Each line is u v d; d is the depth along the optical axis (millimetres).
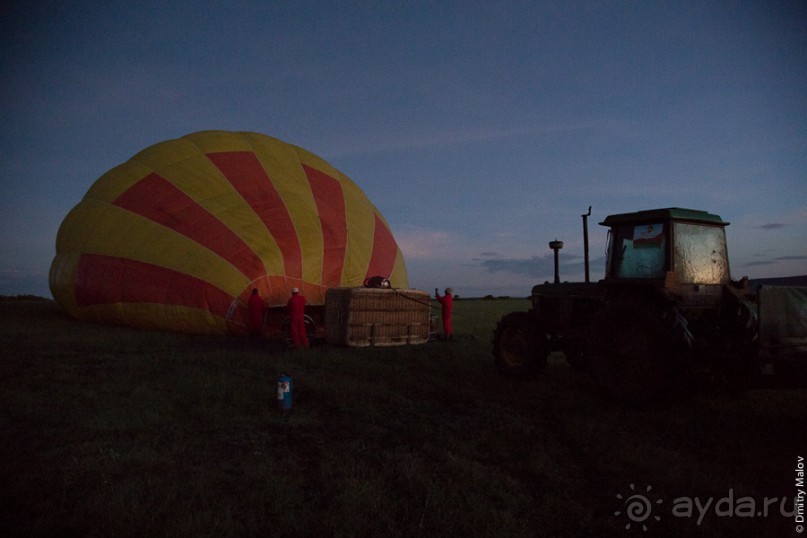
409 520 3484
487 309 34406
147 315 14578
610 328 6699
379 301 12562
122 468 4270
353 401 6727
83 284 15727
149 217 15172
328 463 4477
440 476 4250
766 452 4867
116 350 10758
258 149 17438
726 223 7004
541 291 8672
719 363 6105
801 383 5492
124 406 6211
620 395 6484
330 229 16406
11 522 3389
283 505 3662
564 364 9938
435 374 8695
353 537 3213
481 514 3529
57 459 4465
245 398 6652
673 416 6055
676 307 6484
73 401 6371
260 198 15672
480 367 9484
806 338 5758
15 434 5156
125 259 14984
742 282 7137
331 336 12414
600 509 3762
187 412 6133
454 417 6090
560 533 3410
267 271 14461
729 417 6039
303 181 17266
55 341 11891
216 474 4168
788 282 7508
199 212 14977
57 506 3619
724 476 4289
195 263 14258
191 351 10789
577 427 5578
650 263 6863
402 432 5484
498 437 5297
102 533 3250
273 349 11492
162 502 3656
